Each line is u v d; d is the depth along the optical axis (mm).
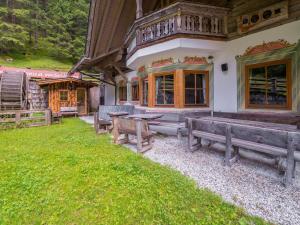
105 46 13117
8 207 2869
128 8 10117
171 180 3623
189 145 5309
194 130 5312
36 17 34594
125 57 11430
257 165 4324
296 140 3211
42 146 6176
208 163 4516
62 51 33812
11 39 29281
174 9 6527
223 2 7148
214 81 7445
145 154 5273
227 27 6934
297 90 5160
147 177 3770
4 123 10047
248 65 6340
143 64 8938
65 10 36750
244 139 3896
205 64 7410
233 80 6766
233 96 6762
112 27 11250
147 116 6277
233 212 2711
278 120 5293
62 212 2789
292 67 5277
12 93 13477
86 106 17328
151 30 7332
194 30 6641
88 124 11117
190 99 7324
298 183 3453
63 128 9656
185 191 3248
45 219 2656
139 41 7664
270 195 3113
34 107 16984
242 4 6441
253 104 6246
